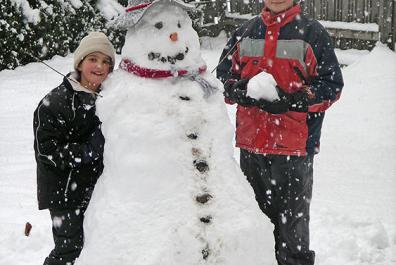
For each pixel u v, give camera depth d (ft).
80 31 40.22
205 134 9.82
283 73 12.62
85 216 10.00
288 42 12.57
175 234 9.11
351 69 33.19
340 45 37.06
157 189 9.37
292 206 12.96
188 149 9.62
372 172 20.08
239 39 13.00
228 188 9.65
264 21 12.88
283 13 12.62
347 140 23.40
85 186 11.65
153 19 10.03
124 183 9.46
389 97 28.22
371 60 33.35
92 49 11.28
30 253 15.17
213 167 9.70
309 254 13.20
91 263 9.13
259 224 9.66
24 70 35.99
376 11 35.68
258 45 12.87
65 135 11.22
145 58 9.98
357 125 25.13
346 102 28.37
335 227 15.99
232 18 44.16
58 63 37.52
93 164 11.57
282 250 13.21
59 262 11.93
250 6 43.62
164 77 10.00
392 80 30.35
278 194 13.10
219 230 9.32
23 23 36.65
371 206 17.38
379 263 14.28
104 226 9.25
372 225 15.74
